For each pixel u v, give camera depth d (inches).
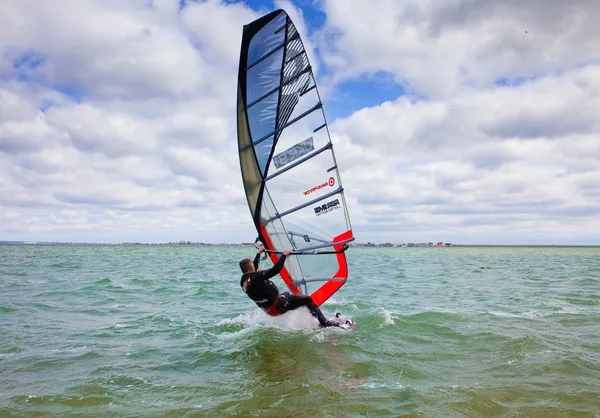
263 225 337.7
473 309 382.0
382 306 399.2
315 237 321.7
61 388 188.7
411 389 184.7
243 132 333.4
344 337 278.4
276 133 323.3
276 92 318.3
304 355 237.3
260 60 318.3
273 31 309.4
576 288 559.8
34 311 362.9
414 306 400.8
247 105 328.8
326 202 314.8
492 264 1207.6
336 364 221.8
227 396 179.3
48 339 273.6
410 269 957.8
